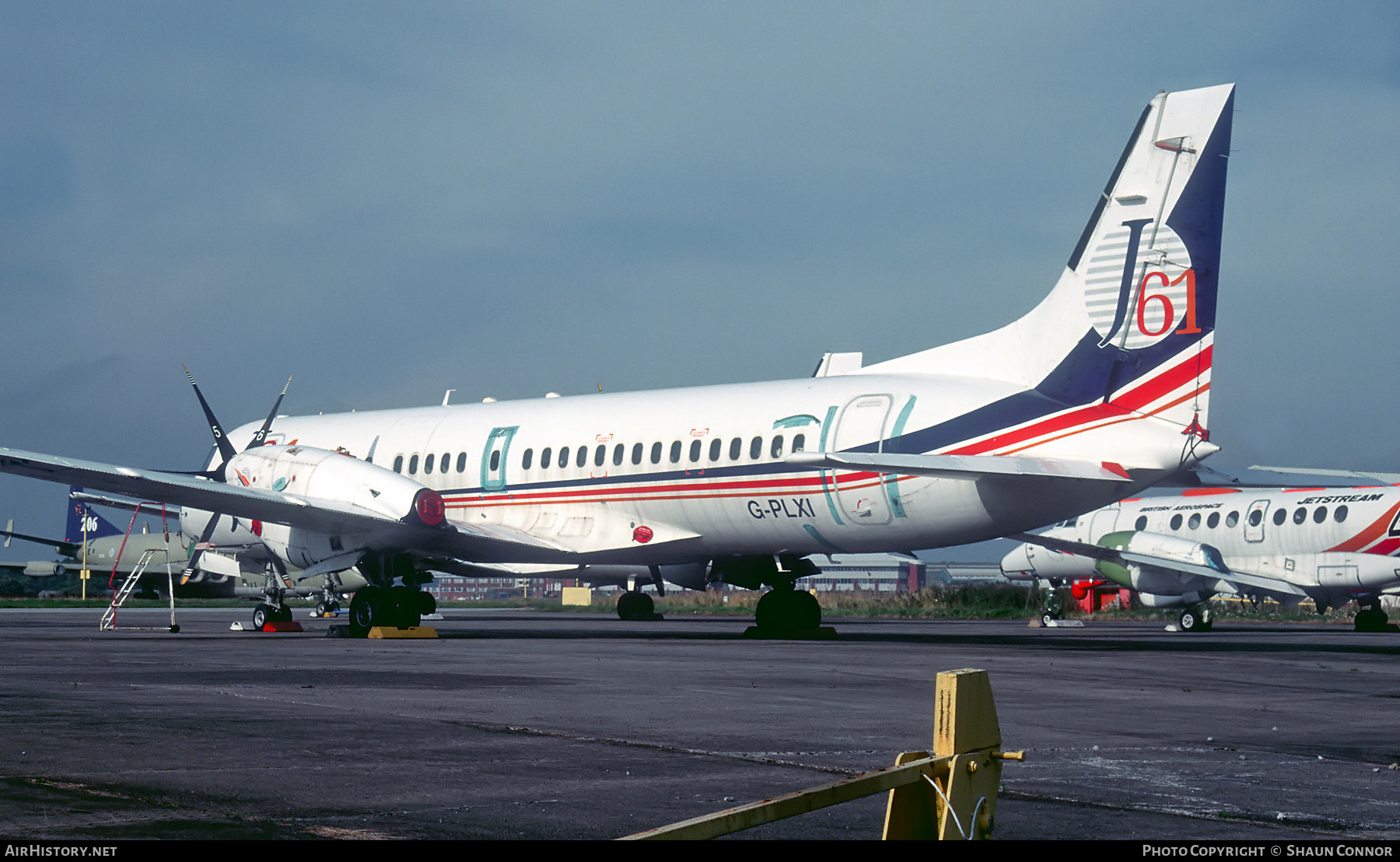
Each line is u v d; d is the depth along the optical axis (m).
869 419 19.89
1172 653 18.78
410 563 22.86
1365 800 6.48
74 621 35.34
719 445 21.53
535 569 24.47
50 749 7.74
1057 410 18.28
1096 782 6.98
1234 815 6.09
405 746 8.05
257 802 6.17
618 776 7.04
